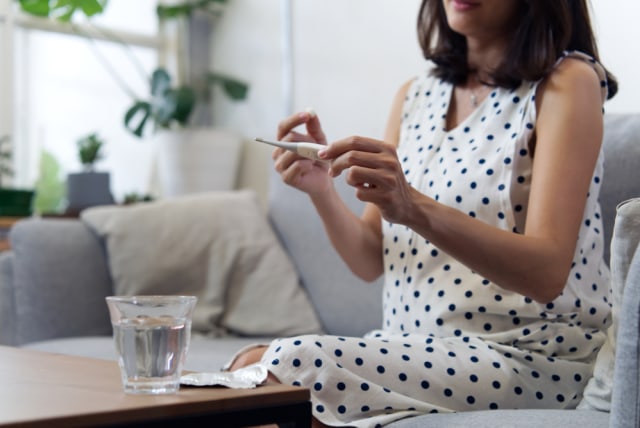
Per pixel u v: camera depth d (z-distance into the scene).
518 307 1.34
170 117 3.72
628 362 0.90
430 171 1.50
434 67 1.71
